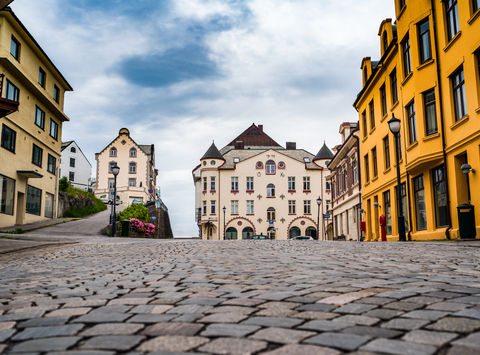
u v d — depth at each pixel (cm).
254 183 6456
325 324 311
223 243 1658
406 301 384
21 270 786
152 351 259
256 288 484
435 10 1809
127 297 452
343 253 1002
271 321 324
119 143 8256
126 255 1091
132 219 3456
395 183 2283
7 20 2686
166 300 427
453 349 249
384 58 2339
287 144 7650
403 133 2112
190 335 292
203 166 6538
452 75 1700
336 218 4016
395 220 2305
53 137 3659
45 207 3562
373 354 244
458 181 1659
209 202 6400
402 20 2048
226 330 301
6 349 276
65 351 265
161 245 1525
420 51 1900
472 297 400
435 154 1781
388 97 2369
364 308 359
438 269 644
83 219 4041
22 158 3036
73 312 382
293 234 6388
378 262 769
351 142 3253
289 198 6444
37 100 3266
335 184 4000
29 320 359
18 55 2892
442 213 1792
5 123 2759
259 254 1016
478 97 1502
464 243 1273
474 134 1514
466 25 1566
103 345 274
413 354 242
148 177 8462
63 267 820
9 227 2798
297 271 641
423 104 1873
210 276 609
